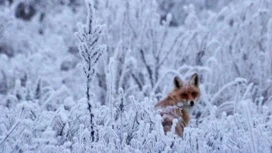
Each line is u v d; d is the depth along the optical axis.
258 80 18.98
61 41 23.97
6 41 24.81
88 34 12.25
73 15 25.95
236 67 19.58
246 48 20.16
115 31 19.83
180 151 10.81
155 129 11.50
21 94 18.03
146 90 18.08
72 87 20.25
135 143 11.06
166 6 30.83
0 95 18.77
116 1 20.22
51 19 27.44
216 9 30.42
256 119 12.26
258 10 20.11
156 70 19.23
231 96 18.44
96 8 23.45
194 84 16.31
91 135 11.82
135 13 20.06
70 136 11.98
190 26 21.17
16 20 26.47
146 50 20.02
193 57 19.86
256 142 10.69
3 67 20.73
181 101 15.70
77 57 22.55
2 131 12.00
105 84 18.56
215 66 18.52
